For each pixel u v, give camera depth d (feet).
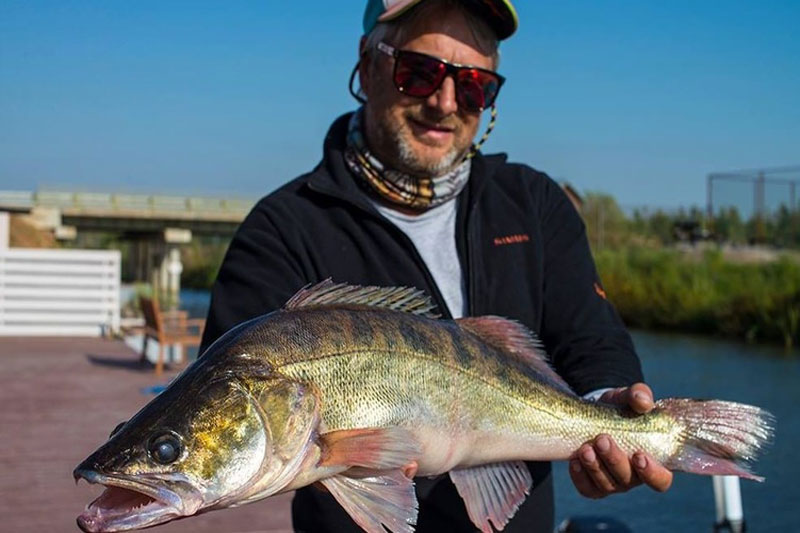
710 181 118.73
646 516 26.45
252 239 9.93
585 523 20.81
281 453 7.74
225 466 7.51
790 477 30.48
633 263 91.91
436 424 8.61
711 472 9.27
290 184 10.48
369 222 10.09
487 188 10.71
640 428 9.35
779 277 75.97
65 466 22.57
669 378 51.19
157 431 7.40
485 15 10.12
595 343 10.36
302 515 9.99
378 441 7.95
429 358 8.64
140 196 168.66
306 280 9.91
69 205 163.73
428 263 10.33
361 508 7.97
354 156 10.37
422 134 10.02
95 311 54.03
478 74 10.01
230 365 7.75
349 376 8.15
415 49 9.96
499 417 9.04
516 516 10.02
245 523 18.22
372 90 10.25
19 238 120.57
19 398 31.63
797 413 40.70
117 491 7.48
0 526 17.92
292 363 7.95
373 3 10.30
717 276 80.94
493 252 10.45
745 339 71.36
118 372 38.11
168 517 7.29
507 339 9.53
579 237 11.26
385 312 8.69
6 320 52.90
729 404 9.41
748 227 115.34
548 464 10.47
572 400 9.34
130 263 224.53
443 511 9.91
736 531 19.83
